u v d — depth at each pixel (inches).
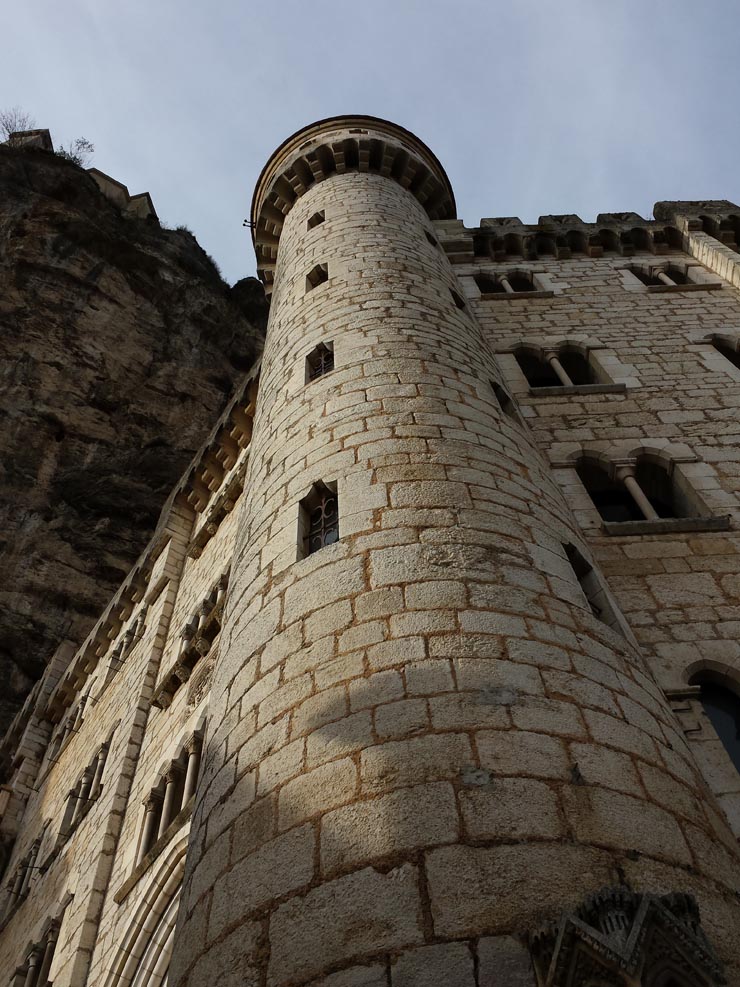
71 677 1200.2
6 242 1936.5
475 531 341.1
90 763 869.2
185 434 1811.0
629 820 225.1
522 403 671.1
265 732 274.1
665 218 1086.4
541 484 422.9
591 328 808.9
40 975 640.4
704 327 800.9
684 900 189.3
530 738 243.0
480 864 203.9
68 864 743.1
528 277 965.8
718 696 400.2
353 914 199.6
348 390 471.5
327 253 740.0
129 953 492.4
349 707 261.7
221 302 2214.6
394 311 578.6
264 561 373.4
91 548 1534.2
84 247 1999.3
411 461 390.3
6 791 1123.3
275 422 501.7
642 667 326.3
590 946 176.1
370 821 221.0
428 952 186.2
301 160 1056.8
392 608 297.1
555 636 294.4
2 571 1439.5
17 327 1798.7
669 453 593.3
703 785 281.0
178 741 629.9
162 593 1003.9
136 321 1974.7
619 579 467.5
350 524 351.9
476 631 283.4
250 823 243.9
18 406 1669.5
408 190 1069.1
